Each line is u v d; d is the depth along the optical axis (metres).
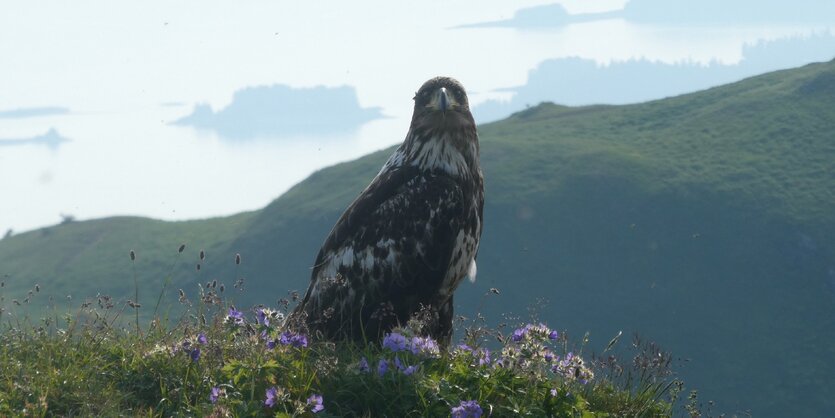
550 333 7.94
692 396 8.70
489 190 164.12
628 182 162.88
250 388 7.19
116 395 7.32
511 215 157.75
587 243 152.25
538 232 154.62
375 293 10.02
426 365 7.71
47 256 185.00
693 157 171.75
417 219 10.08
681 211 155.88
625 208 157.50
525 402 7.42
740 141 175.12
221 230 181.12
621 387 8.65
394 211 10.16
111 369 7.89
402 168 10.53
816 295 139.00
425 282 10.06
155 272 167.38
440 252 10.09
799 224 149.62
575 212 157.62
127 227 193.12
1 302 10.19
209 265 163.50
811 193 156.12
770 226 150.62
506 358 7.74
